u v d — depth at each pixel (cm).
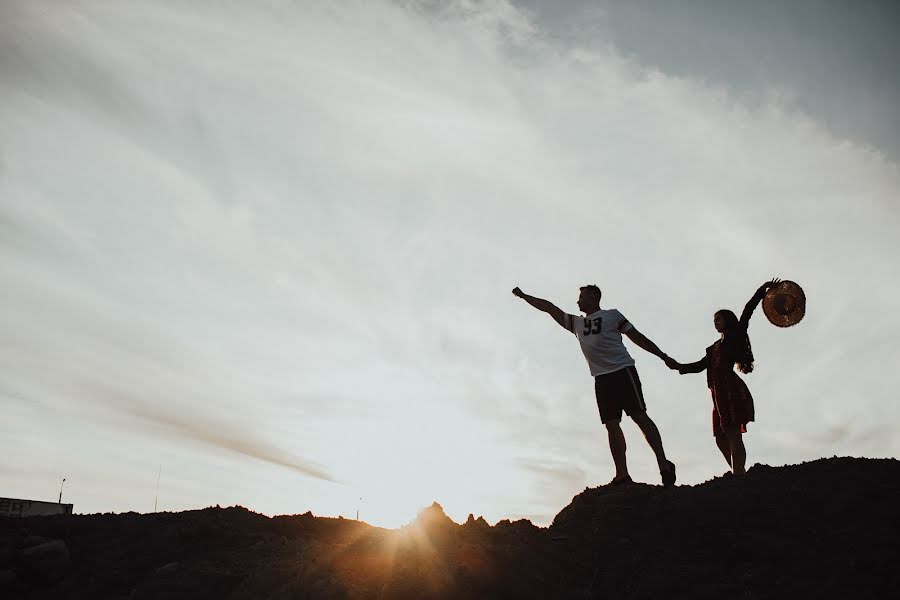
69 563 714
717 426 864
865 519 638
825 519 650
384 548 683
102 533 763
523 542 673
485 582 600
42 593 683
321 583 628
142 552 732
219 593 658
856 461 732
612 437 784
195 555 728
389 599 594
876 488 666
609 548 671
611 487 769
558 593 615
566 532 712
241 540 765
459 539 671
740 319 873
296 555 713
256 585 650
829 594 566
